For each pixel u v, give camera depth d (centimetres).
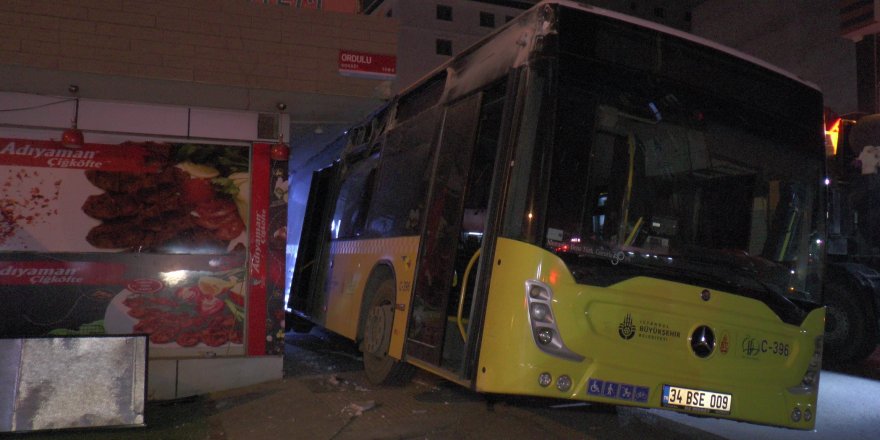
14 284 707
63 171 729
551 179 471
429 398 672
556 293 461
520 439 534
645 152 504
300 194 1209
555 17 488
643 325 479
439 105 651
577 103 484
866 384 899
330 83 725
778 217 546
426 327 580
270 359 771
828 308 1002
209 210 769
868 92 2694
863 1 2664
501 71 532
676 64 524
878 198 988
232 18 700
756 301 517
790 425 530
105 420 617
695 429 611
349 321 800
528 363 455
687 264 501
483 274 492
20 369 610
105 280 731
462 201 556
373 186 809
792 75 572
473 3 5562
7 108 709
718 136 532
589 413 643
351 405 636
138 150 753
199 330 757
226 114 782
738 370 507
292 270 1199
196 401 719
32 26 638
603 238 480
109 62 658
